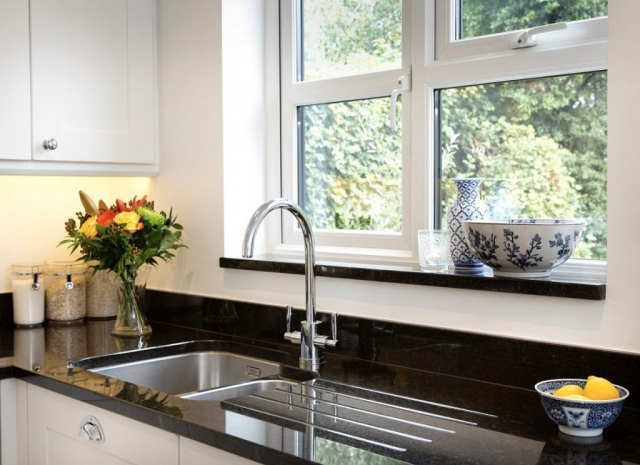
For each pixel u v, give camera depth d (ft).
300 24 7.79
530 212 6.16
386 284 6.18
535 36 6.01
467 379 5.65
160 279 8.29
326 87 7.47
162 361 6.91
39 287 8.05
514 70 6.08
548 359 5.21
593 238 5.80
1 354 6.68
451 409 4.92
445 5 6.57
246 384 5.97
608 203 4.93
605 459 4.00
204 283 7.78
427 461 3.97
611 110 4.90
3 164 7.10
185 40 7.86
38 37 7.24
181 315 7.98
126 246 7.23
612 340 4.95
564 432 4.43
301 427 4.55
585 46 5.71
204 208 7.75
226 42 7.52
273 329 7.06
